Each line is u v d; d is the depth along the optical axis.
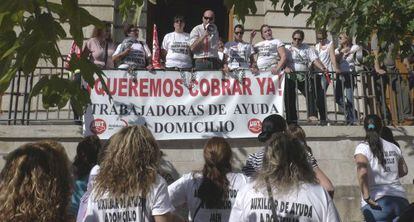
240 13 4.07
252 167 4.69
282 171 3.20
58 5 3.06
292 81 8.21
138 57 8.32
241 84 7.86
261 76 7.93
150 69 7.71
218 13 13.33
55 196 2.49
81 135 7.47
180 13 13.21
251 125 7.77
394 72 8.61
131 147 3.33
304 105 9.93
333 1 5.87
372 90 8.55
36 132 7.44
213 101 7.76
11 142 7.41
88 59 3.36
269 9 11.58
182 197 4.41
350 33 5.87
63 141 7.46
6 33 2.92
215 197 4.28
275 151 3.26
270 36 8.89
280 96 7.92
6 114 8.86
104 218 3.28
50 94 3.32
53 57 2.96
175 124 7.64
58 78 3.32
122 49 8.23
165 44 8.52
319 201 3.15
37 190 2.45
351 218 7.42
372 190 5.55
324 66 9.02
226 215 4.29
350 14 5.90
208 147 4.41
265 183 3.21
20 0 2.83
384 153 5.59
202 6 13.45
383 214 5.47
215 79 7.83
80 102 3.38
